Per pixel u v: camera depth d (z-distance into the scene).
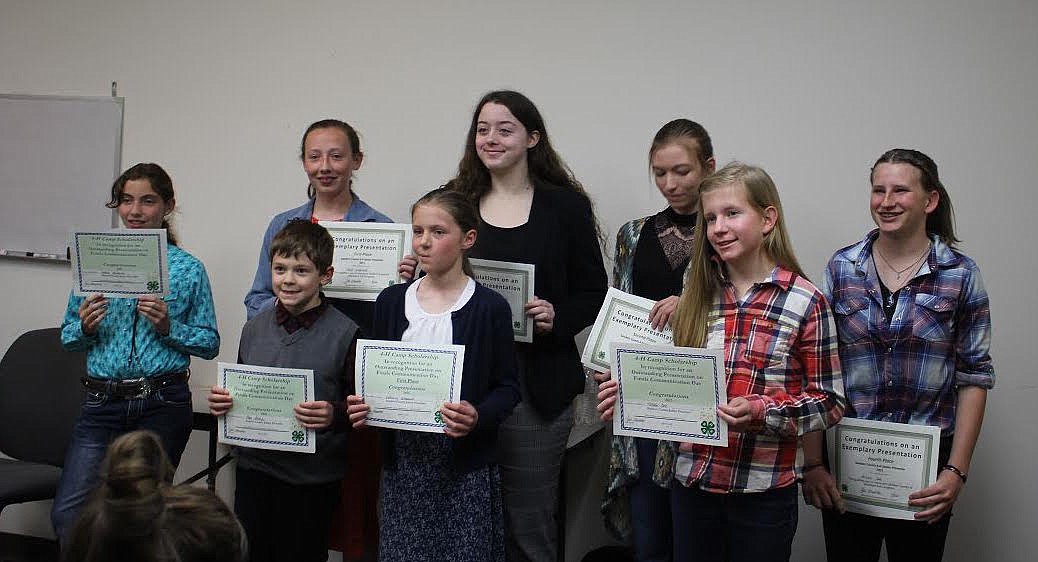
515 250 2.31
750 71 2.71
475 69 3.01
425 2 3.06
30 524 3.49
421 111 3.08
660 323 2.07
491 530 2.13
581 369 2.40
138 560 0.99
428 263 2.10
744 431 1.85
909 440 1.96
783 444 1.86
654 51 2.81
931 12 2.54
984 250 2.53
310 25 3.21
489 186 2.42
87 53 3.48
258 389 2.20
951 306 1.99
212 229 3.34
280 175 3.25
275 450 2.22
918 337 2.01
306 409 2.15
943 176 2.55
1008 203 2.50
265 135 3.27
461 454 2.10
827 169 2.65
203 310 2.51
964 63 2.52
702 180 2.10
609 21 2.85
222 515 1.05
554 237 2.32
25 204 3.50
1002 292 2.52
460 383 2.04
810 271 2.68
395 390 2.08
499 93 2.36
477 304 2.12
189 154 3.36
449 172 3.05
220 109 3.32
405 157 3.11
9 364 3.00
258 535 2.26
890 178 1.99
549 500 2.33
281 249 2.23
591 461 2.94
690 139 2.22
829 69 2.64
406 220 3.11
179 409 2.46
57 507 2.37
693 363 1.84
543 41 2.93
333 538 2.62
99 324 2.43
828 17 2.63
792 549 2.79
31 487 2.70
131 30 3.42
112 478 1.02
